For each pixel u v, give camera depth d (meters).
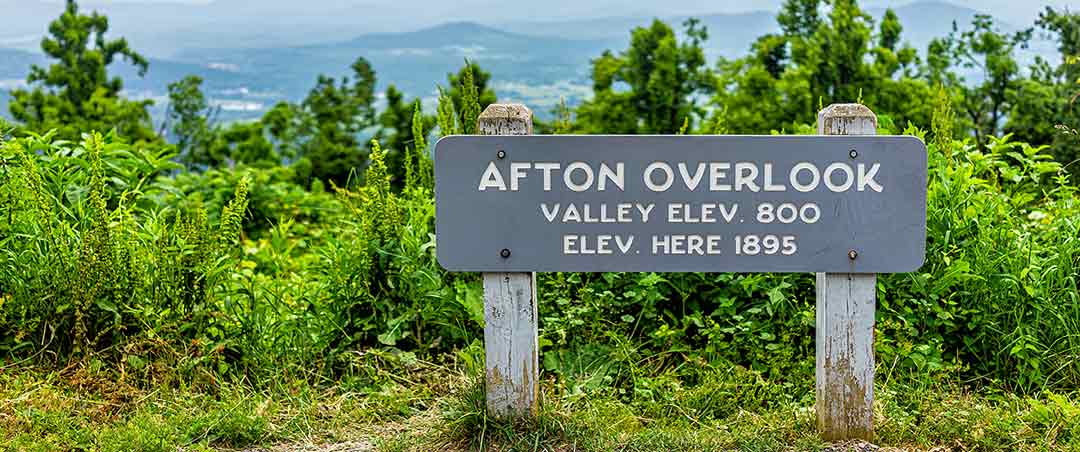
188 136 37.38
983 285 5.23
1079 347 5.02
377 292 5.45
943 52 23.52
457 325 5.43
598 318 5.38
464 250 4.12
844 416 4.22
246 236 9.91
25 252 5.15
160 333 5.05
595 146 4.05
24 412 4.54
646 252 4.10
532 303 4.20
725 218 4.07
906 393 4.81
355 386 5.10
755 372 5.01
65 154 5.73
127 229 5.30
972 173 5.54
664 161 4.05
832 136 4.00
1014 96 20.91
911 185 4.02
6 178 5.42
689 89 29.72
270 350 5.25
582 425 4.40
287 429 4.58
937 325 5.23
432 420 4.61
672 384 4.95
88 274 4.97
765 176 4.04
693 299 5.52
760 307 5.29
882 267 4.07
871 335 4.15
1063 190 5.85
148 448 4.27
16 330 5.08
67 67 39.09
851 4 23.97
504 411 4.29
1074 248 5.33
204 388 5.00
